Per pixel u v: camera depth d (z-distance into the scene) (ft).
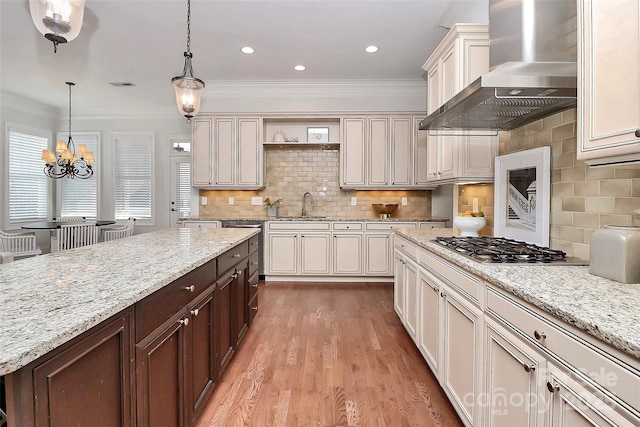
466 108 6.18
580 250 5.58
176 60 13.43
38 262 5.10
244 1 9.53
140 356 3.72
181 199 20.47
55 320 2.75
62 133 20.52
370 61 13.62
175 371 4.67
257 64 13.92
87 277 4.16
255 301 10.28
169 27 10.94
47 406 2.51
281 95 16.33
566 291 3.59
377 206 16.21
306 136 17.10
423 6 9.75
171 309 4.51
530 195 6.73
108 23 10.67
